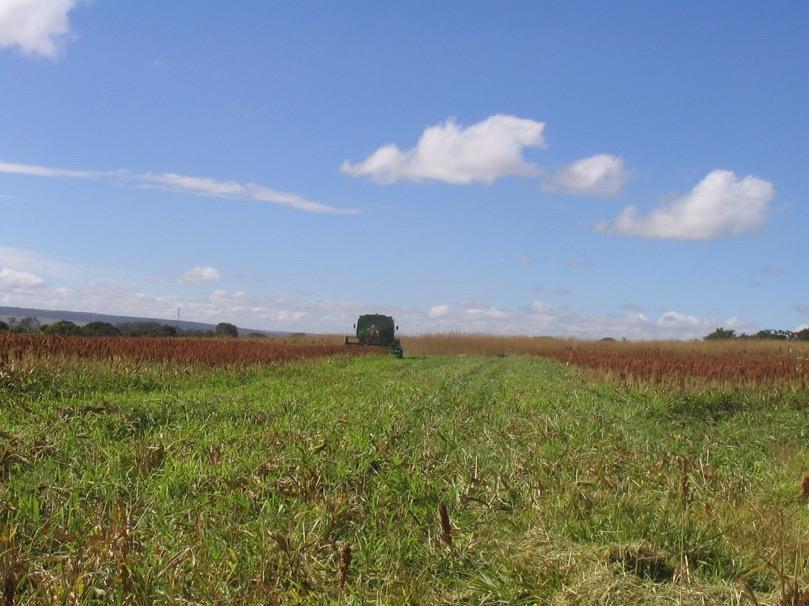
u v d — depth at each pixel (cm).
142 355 2002
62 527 611
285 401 1402
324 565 567
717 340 6066
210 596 505
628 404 1734
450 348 6769
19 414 1091
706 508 730
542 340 6800
